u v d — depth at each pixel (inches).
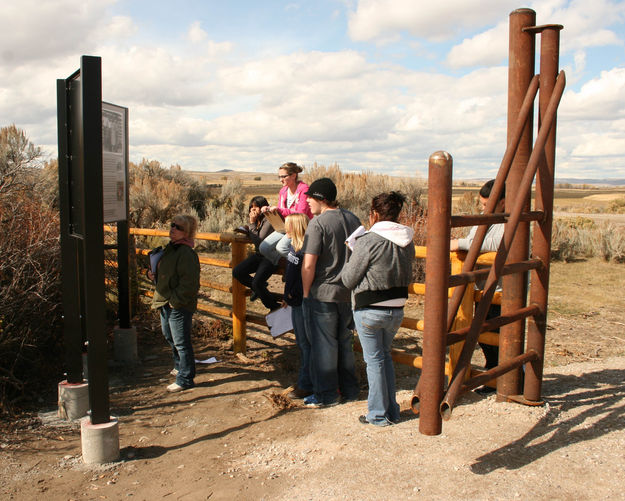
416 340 263.6
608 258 537.0
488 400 176.7
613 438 143.5
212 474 131.6
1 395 172.9
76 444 150.0
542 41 152.9
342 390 184.2
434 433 128.6
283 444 147.8
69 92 150.8
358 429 154.5
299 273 181.6
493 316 187.2
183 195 734.5
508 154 144.2
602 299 357.4
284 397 183.2
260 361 229.9
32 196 269.7
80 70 130.8
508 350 167.8
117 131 198.1
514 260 164.7
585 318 307.1
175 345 195.2
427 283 125.3
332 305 170.7
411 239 149.2
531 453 135.9
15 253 191.0
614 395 178.9
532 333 166.7
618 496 115.0
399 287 149.7
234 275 223.9
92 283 134.0
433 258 123.5
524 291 164.7
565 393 183.2
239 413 173.2
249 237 225.6
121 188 208.4
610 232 558.3
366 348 153.9
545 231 161.9
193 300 192.4
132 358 225.0
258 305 330.3
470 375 187.3
